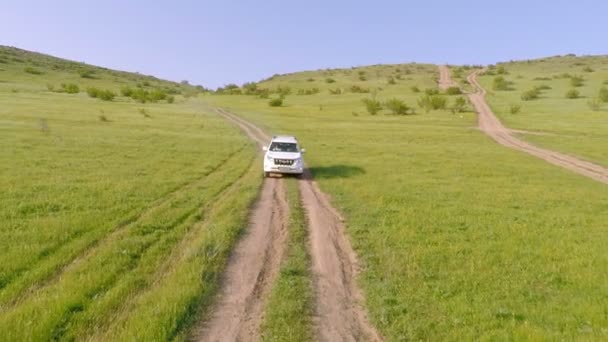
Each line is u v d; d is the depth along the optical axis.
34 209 11.30
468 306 6.82
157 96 85.12
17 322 5.49
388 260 9.04
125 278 7.21
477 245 10.27
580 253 9.91
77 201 12.42
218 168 21.47
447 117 59.81
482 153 31.08
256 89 126.19
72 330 5.47
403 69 172.75
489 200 16.06
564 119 53.16
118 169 18.64
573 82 97.31
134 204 12.56
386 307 6.78
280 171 19.86
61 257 7.97
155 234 9.84
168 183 16.20
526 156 30.20
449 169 23.67
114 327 5.62
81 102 64.19
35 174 16.16
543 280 8.20
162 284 7.12
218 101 95.44
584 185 20.23
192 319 6.11
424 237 10.84
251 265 8.58
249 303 6.85
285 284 7.62
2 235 9.02
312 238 10.68
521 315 6.57
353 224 11.98
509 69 153.00
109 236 9.54
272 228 11.40
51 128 32.88
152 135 33.22
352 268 8.69
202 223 11.20
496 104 73.31
